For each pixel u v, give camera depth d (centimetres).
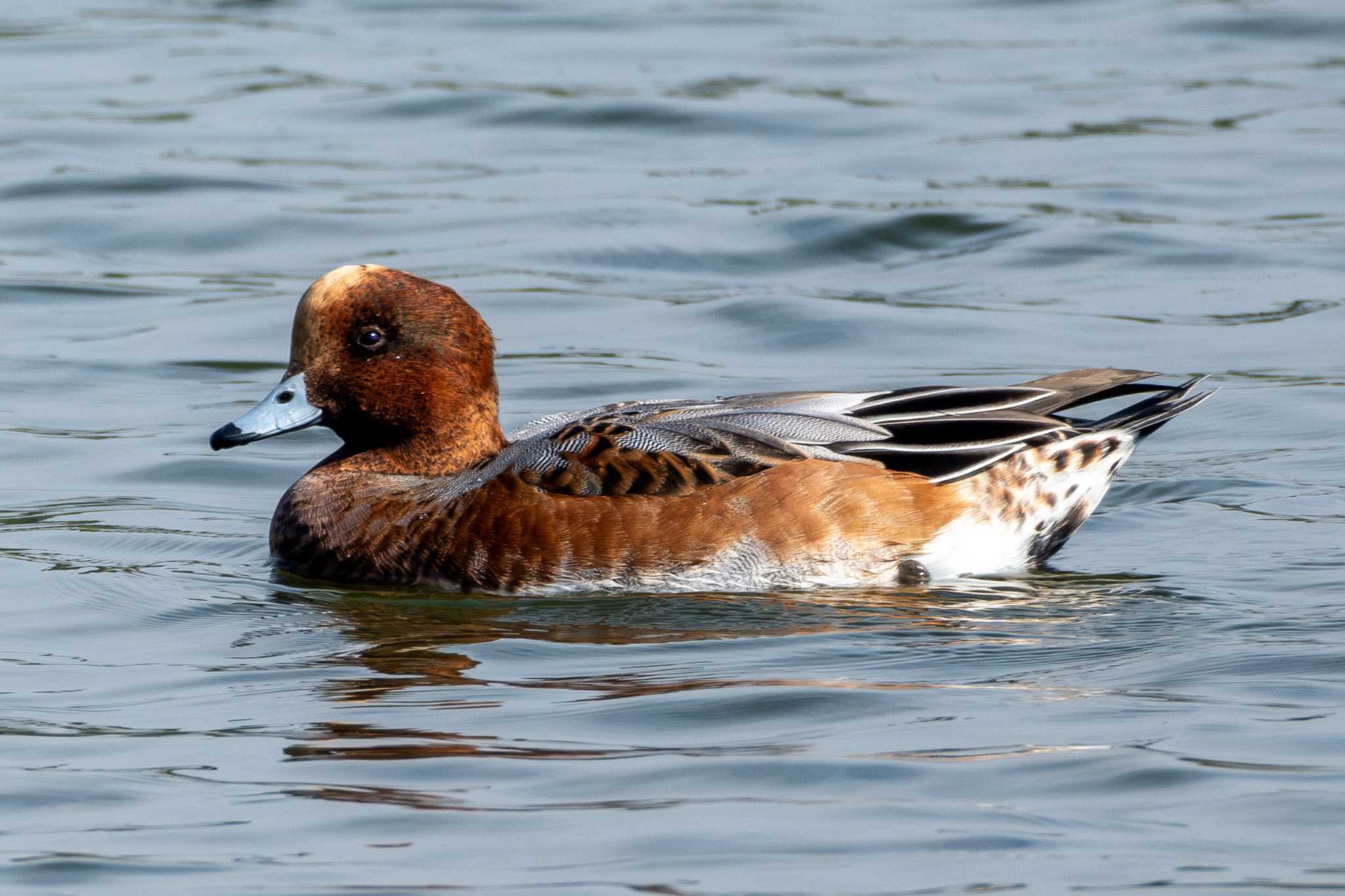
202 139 2550
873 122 2620
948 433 1202
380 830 794
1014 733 890
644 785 836
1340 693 936
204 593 1188
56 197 2294
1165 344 1786
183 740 905
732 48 3064
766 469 1177
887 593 1167
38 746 898
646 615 1120
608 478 1183
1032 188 2311
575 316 1895
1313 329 1806
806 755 867
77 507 1383
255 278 2036
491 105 2709
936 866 749
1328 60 2919
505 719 926
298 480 1301
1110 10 3303
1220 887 725
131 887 742
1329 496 1367
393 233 2162
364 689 978
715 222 2197
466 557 1188
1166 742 869
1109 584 1177
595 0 3447
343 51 3064
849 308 1909
